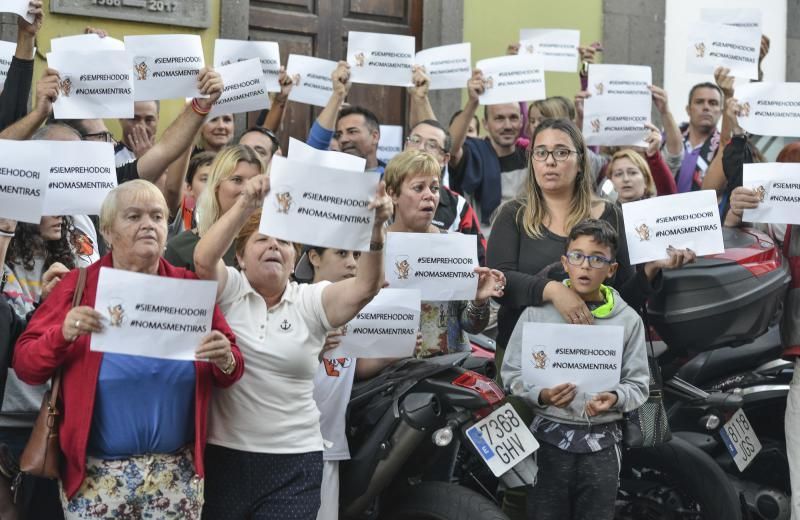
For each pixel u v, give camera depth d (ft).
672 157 26.03
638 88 23.88
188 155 19.70
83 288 13.64
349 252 16.96
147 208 13.65
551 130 18.07
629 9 33.45
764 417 21.29
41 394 15.29
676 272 18.74
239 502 14.55
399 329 16.34
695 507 19.39
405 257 16.92
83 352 13.50
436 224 20.74
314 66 23.49
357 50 23.63
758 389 20.44
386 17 31.27
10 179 14.87
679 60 34.14
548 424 16.93
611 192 23.67
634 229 17.79
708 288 18.56
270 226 12.94
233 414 14.52
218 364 13.55
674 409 20.06
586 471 16.90
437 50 24.40
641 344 17.13
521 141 26.02
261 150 20.83
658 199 17.72
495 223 18.48
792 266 19.88
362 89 31.04
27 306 15.61
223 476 14.57
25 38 18.15
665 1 33.91
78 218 16.85
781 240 21.27
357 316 16.24
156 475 13.67
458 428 16.30
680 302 18.66
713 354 20.86
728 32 23.95
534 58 24.17
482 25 31.94
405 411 16.02
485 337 20.99
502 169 25.18
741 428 20.01
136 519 13.71
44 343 13.05
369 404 16.49
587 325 16.57
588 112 23.84
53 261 16.05
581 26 32.96
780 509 20.45
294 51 30.27
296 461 14.66
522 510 18.15
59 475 13.66
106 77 17.98
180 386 13.76
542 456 16.97
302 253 18.26
